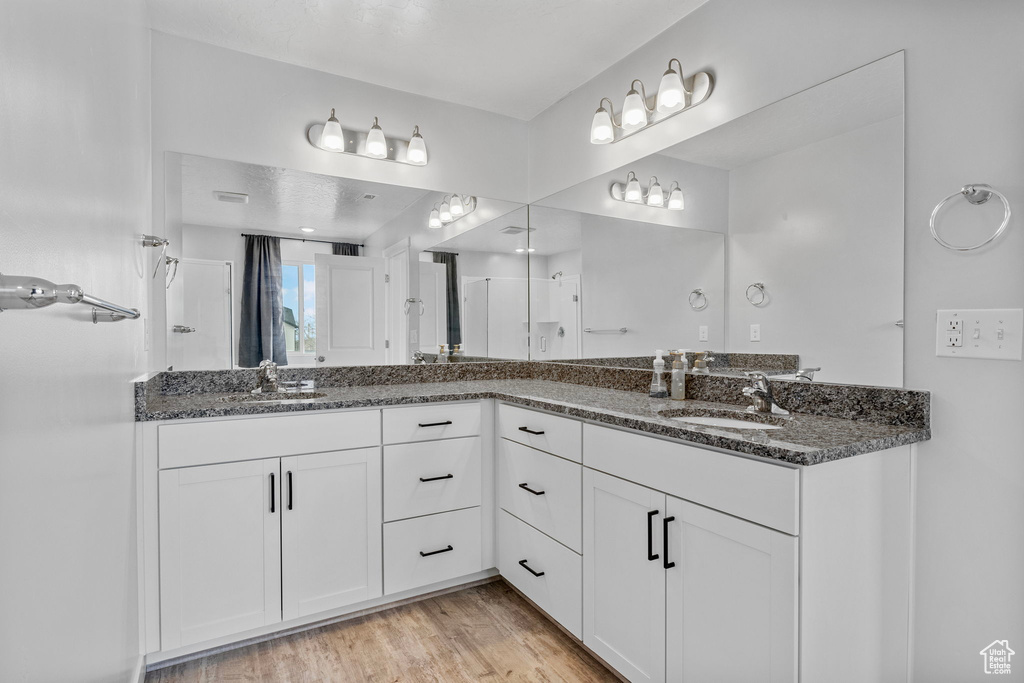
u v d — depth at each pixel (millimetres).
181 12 1986
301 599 1885
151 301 2061
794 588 1084
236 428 1777
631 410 1699
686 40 2037
